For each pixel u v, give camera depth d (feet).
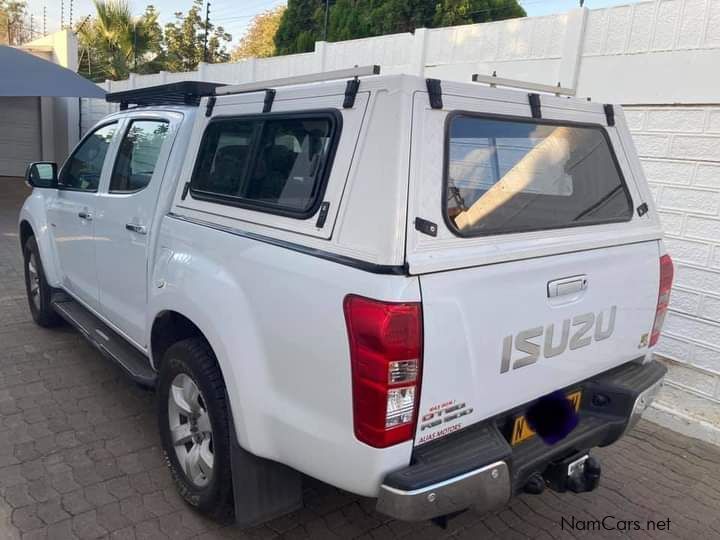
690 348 16.34
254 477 8.36
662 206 16.62
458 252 6.87
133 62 81.15
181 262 9.28
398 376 6.35
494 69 20.30
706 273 15.85
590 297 8.47
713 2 15.08
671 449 13.12
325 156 7.38
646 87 16.58
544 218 8.39
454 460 6.83
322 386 6.90
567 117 9.01
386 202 6.52
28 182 14.71
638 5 16.55
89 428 12.07
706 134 15.55
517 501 10.85
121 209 11.69
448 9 49.16
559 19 18.33
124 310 11.92
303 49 61.41
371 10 53.52
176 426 9.84
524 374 7.72
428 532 9.80
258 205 8.27
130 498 9.95
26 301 20.08
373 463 6.53
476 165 7.50
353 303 6.47
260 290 7.64
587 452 8.77
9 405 12.82
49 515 9.38
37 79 40.27
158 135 11.34
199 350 8.91
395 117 6.66
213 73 36.83
